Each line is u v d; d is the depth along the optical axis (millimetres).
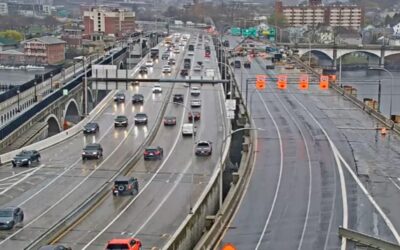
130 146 165500
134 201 118688
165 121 193875
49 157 154625
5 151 169375
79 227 103500
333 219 98938
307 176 125500
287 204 107125
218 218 96375
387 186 118688
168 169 143125
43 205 115312
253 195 112625
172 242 90125
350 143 157375
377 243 86438
